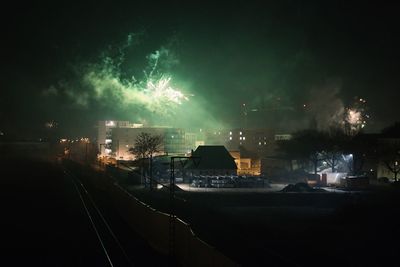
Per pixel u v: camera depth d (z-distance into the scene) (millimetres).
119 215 43812
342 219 44906
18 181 78250
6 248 28359
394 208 49750
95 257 26062
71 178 87062
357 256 31031
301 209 53750
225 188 73062
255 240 35000
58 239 31422
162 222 27516
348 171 84438
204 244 19219
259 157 107062
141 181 73375
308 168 89562
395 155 79188
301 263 28906
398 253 31484
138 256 26109
